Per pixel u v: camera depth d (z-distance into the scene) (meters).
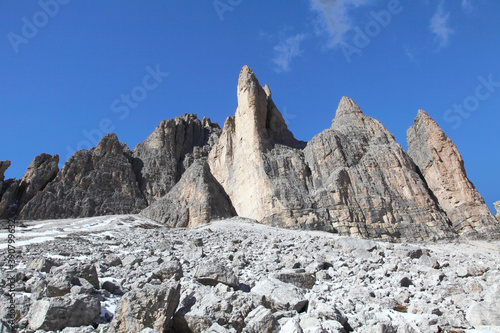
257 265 22.08
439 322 13.41
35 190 76.50
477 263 22.31
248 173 69.75
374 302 15.86
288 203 58.72
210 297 12.09
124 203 82.62
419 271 20.73
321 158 66.94
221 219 64.44
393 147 68.38
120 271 19.05
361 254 25.86
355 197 60.34
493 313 13.45
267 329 10.90
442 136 67.50
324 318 12.46
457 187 62.41
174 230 45.56
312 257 24.50
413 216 58.31
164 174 96.75
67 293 12.02
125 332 10.19
